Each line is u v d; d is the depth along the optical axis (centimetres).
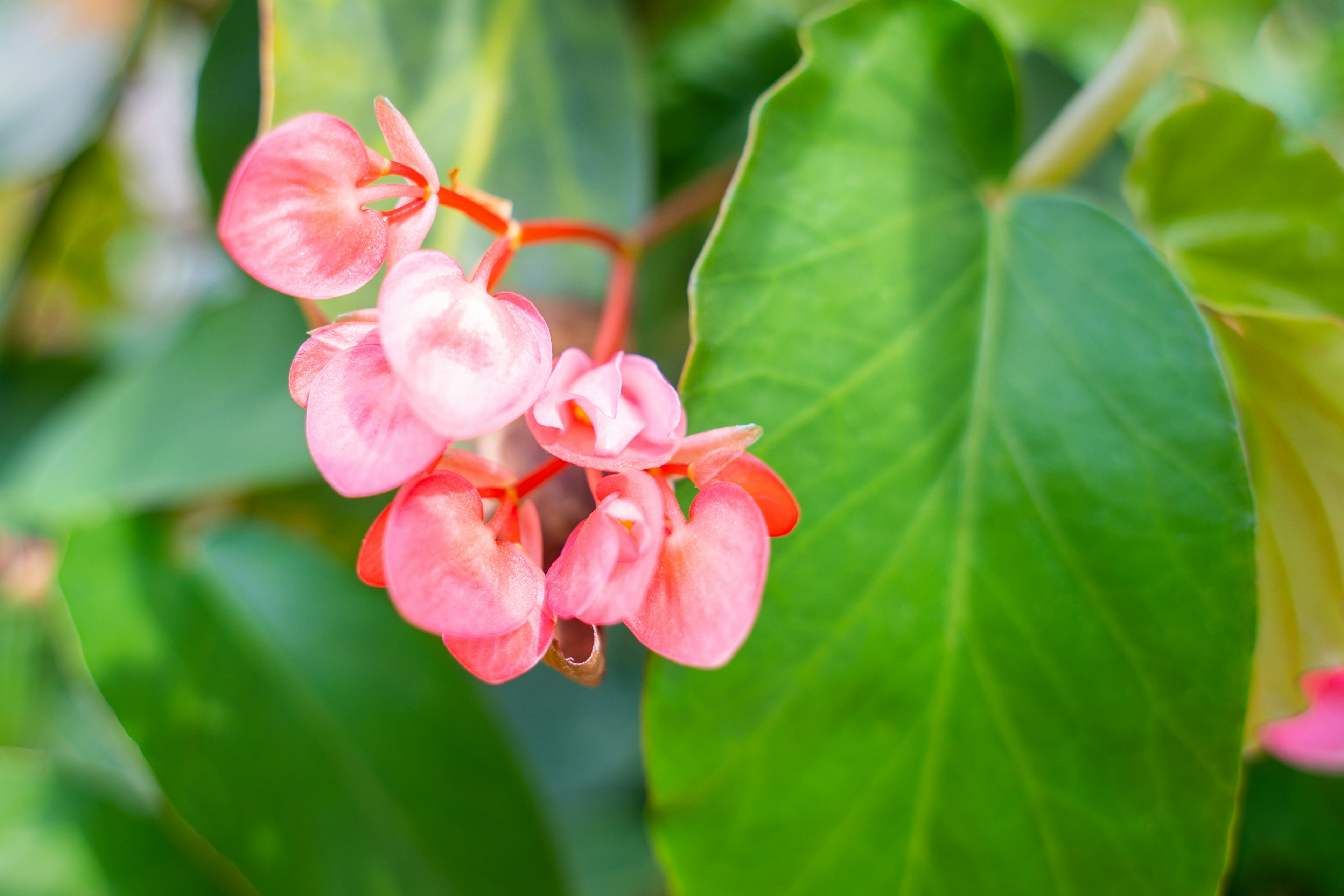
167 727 49
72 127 78
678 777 43
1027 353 44
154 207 90
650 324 72
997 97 46
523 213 49
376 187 39
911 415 44
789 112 44
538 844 52
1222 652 43
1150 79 51
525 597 38
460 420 37
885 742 43
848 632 43
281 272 38
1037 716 43
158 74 82
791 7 73
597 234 45
